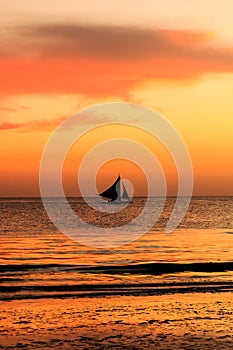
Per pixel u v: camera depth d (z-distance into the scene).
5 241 58.31
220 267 35.59
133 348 17.58
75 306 23.80
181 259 41.31
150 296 26.03
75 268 35.81
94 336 18.95
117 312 22.59
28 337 18.78
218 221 101.31
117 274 33.00
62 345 17.86
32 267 36.50
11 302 24.69
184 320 21.22
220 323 20.78
